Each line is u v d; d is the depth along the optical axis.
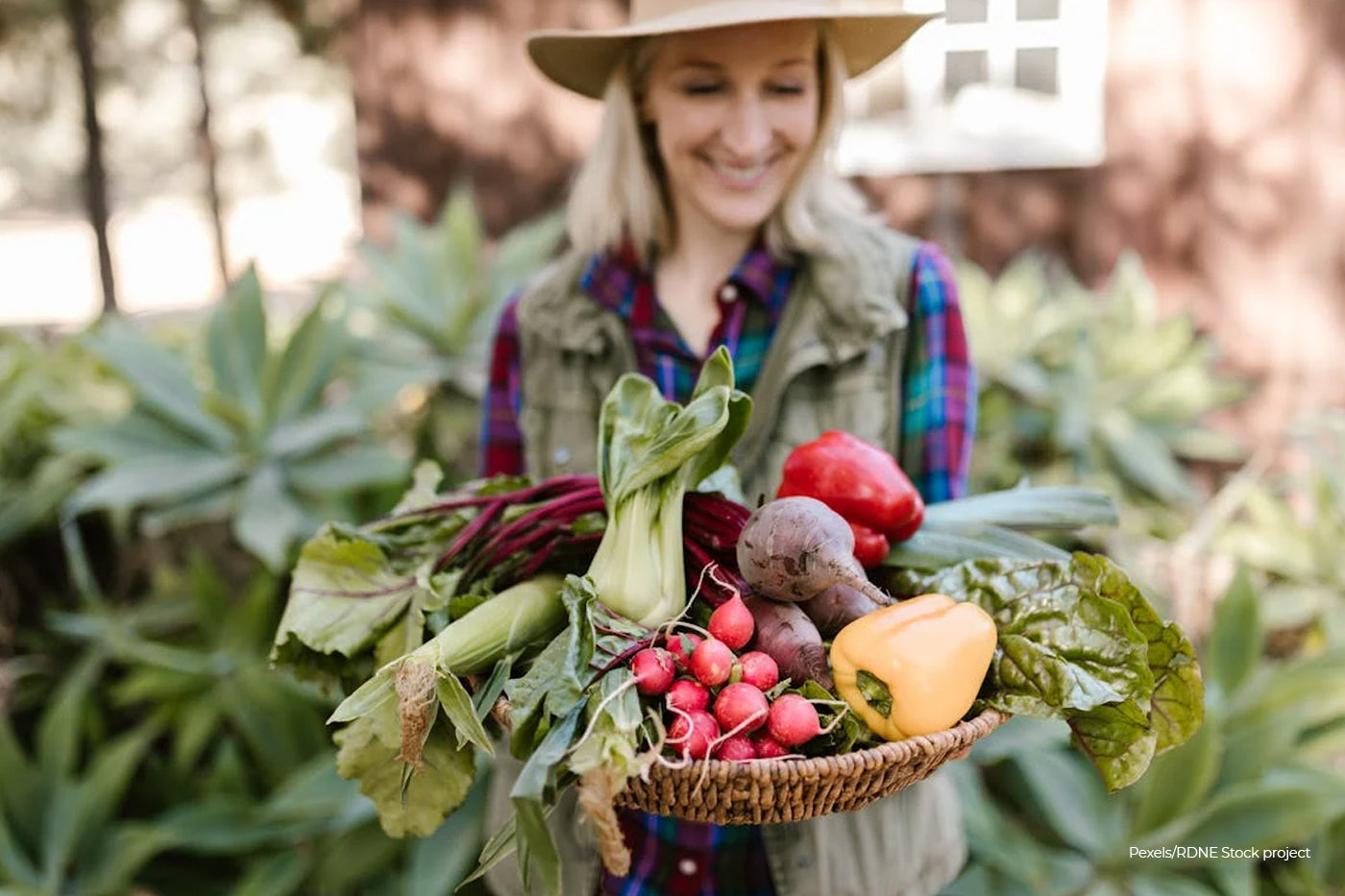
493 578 1.08
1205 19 2.90
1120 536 2.44
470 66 3.15
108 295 3.07
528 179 3.19
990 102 3.07
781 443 1.30
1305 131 2.89
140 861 2.06
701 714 0.83
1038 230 3.09
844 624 0.94
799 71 1.24
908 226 3.14
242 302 2.37
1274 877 2.12
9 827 2.11
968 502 1.15
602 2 3.07
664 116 1.28
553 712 0.84
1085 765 2.10
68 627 2.31
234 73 7.95
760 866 1.27
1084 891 1.90
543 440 1.41
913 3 1.55
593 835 1.28
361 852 2.04
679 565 0.97
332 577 1.08
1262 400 3.00
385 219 3.26
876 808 1.26
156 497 2.39
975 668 0.88
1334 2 2.83
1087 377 2.53
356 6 3.17
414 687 0.88
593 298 1.38
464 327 2.53
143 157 8.60
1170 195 3.00
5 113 6.14
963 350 1.32
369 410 2.32
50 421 2.60
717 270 1.37
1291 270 2.95
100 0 5.79
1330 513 2.49
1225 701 2.07
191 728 2.23
